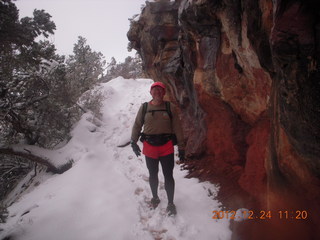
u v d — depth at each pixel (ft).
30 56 13.30
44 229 9.16
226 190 10.54
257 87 8.86
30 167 26.02
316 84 3.84
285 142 5.31
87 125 22.59
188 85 15.24
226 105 11.60
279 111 5.06
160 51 18.83
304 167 4.86
